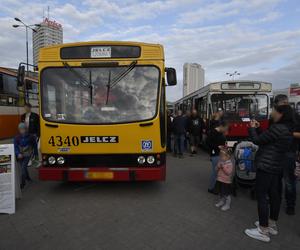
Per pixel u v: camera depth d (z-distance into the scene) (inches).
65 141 217.9
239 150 255.0
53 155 220.2
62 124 216.8
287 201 202.1
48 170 219.0
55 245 154.3
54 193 245.6
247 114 437.7
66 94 220.1
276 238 165.3
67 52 222.5
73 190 254.2
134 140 217.2
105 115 218.4
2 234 167.8
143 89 220.8
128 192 249.1
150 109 219.0
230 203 224.7
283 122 159.0
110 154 217.8
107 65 221.3
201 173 327.3
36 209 207.8
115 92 220.1
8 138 576.7
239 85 439.8
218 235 167.8
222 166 210.7
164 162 227.0
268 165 159.6
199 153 485.1
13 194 199.8
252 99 440.5
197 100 561.9
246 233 168.2
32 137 271.7
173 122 441.7
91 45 222.1
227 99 442.9
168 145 508.4
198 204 220.7
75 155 218.7
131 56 222.4
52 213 200.1
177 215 197.6
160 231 172.1
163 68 225.5
